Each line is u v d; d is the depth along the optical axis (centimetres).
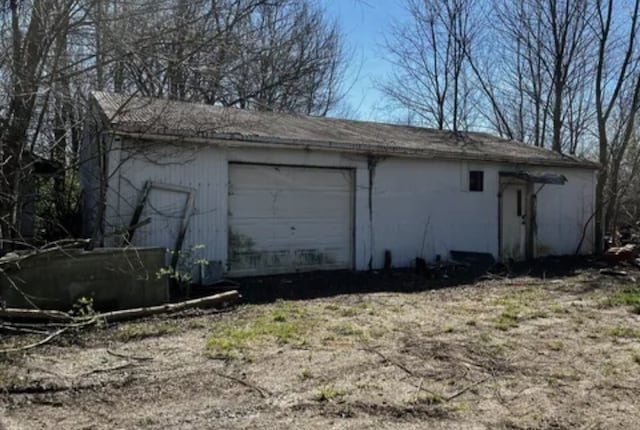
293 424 314
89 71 686
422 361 441
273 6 789
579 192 1380
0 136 665
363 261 1009
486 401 355
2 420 313
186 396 356
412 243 1070
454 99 2241
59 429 302
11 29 643
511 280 937
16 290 523
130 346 472
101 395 355
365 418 324
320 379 392
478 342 504
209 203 838
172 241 802
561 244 1341
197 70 712
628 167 1761
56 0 648
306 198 956
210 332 526
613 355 464
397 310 652
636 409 344
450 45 2220
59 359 429
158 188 792
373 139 1039
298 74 1523
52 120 744
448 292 802
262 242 910
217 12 694
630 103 1549
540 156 1272
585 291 816
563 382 394
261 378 392
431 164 1095
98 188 781
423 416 329
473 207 1160
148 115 810
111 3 655
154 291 638
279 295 755
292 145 888
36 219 949
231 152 859
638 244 1434
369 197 1015
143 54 667
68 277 578
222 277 830
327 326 557
